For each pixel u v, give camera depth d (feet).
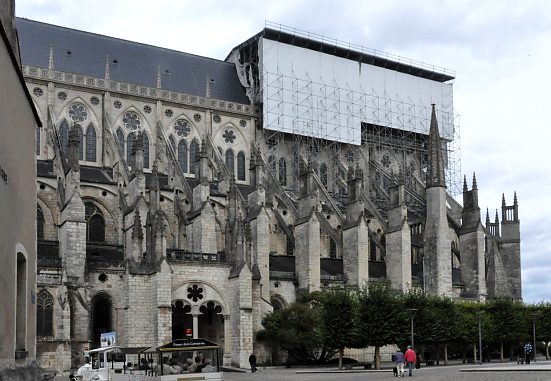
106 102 376.27
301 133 432.25
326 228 387.96
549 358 373.61
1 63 92.68
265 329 311.47
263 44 427.74
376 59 473.67
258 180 350.02
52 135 348.59
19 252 107.96
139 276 291.17
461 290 406.00
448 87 507.71
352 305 286.66
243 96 441.27
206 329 320.91
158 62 422.41
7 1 110.42
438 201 390.01
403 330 289.33
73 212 285.84
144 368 172.14
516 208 447.01
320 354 328.08
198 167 348.18
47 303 269.44
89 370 224.53
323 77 447.42
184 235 341.21
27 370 104.63
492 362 338.54
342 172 440.45
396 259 375.86
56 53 383.04
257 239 339.36
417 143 491.31
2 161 92.89
